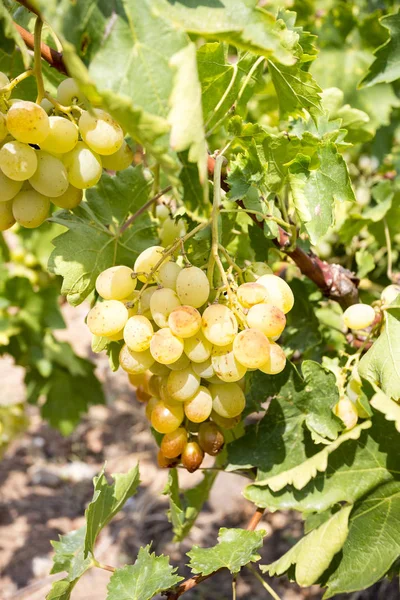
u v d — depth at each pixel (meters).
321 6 1.11
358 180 1.21
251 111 0.99
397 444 0.73
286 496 0.73
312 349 0.93
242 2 0.57
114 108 0.53
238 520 1.78
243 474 0.79
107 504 0.73
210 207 0.56
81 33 0.54
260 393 0.74
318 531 0.72
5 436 1.73
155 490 1.97
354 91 1.09
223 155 0.72
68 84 0.65
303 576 0.70
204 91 0.71
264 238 0.78
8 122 0.60
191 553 0.68
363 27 1.08
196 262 0.72
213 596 1.58
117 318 0.66
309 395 0.72
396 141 1.16
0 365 2.62
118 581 0.69
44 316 1.53
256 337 0.62
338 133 0.73
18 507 1.97
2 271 1.48
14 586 1.70
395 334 0.72
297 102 0.71
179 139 0.53
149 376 0.76
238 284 0.71
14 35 0.60
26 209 0.65
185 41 0.55
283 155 0.70
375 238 0.98
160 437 0.78
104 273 0.67
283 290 0.66
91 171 0.64
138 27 0.55
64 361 1.59
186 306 0.63
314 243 0.71
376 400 0.72
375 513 0.73
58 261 0.71
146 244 0.76
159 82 0.55
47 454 2.19
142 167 0.77
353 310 0.74
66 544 0.77
